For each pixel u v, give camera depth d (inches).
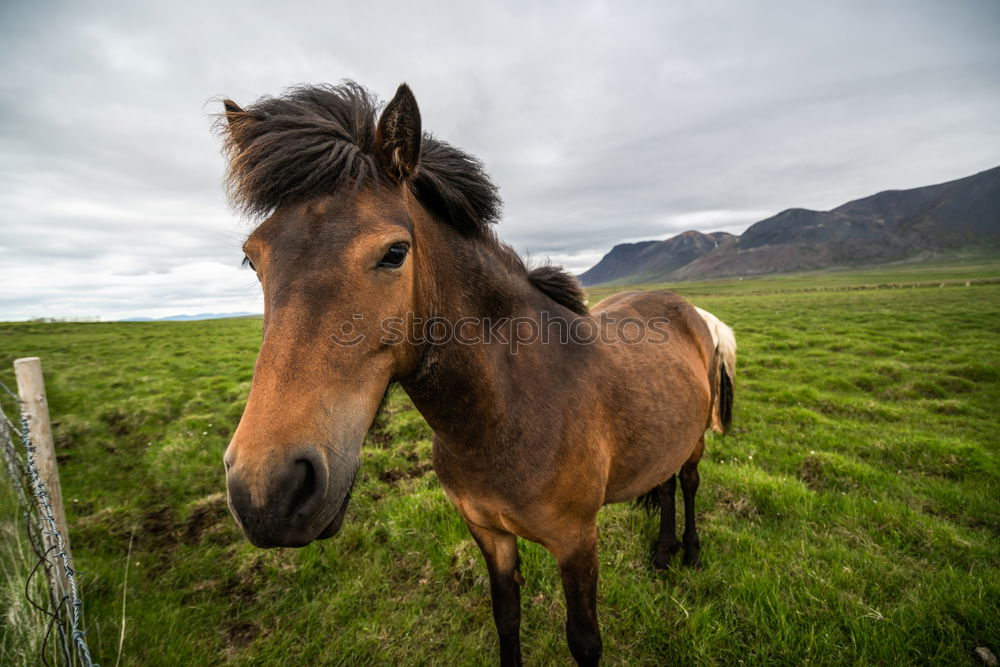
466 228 68.4
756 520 142.1
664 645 98.4
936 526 129.4
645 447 91.8
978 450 180.2
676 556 124.9
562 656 97.7
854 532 131.3
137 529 149.6
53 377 422.3
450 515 141.6
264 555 129.5
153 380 399.5
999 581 106.9
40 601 98.3
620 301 130.9
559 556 77.1
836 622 97.7
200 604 114.4
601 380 82.4
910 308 840.3
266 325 49.2
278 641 103.9
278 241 50.5
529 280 85.5
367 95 67.7
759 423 238.4
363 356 49.7
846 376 338.3
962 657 89.7
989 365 332.5
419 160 62.1
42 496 90.9
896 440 198.1
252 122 59.7
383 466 195.0
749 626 99.7
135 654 98.6
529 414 68.8
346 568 125.7
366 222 50.9
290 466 42.4
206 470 198.2
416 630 104.7
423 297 58.8
